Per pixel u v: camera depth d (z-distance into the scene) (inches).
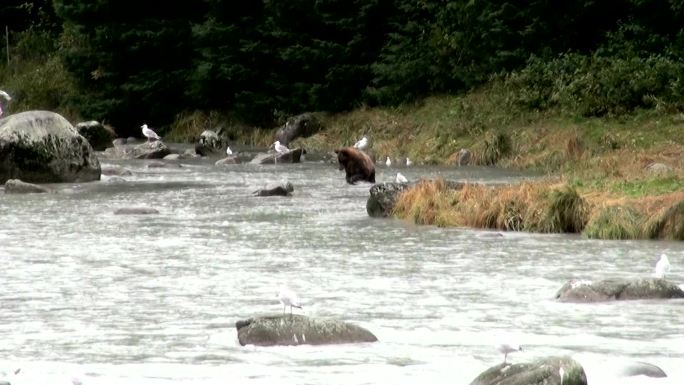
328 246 2888.8
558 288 2308.1
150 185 4488.2
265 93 6870.1
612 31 5836.6
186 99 7352.4
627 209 3075.8
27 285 2370.8
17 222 3356.3
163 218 3454.7
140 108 7440.9
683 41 5477.4
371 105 6476.4
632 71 5413.4
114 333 1935.3
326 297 2230.6
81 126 6569.9
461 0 6107.3
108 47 7372.1
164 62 7381.9
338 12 6565.0
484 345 1844.2
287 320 1877.5
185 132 7140.8
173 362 1740.9
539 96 5575.8
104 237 3051.2
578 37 5910.4
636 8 5674.2
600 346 1830.7
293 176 4874.5
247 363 1734.7
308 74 6776.6
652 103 5241.1
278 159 5595.5
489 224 3221.0
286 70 6850.4
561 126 5319.9
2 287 2347.4
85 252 2797.7
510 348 1656.0
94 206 3757.4
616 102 5305.1
